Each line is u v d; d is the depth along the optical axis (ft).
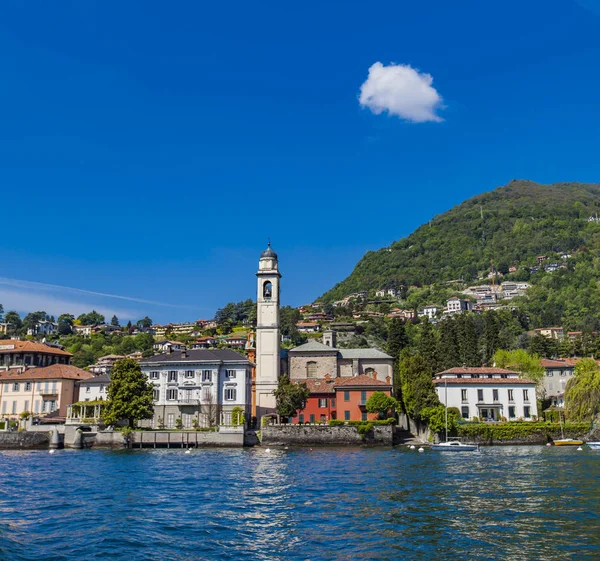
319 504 151.33
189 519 135.33
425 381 377.50
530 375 481.87
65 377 450.71
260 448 337.93
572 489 166.50
